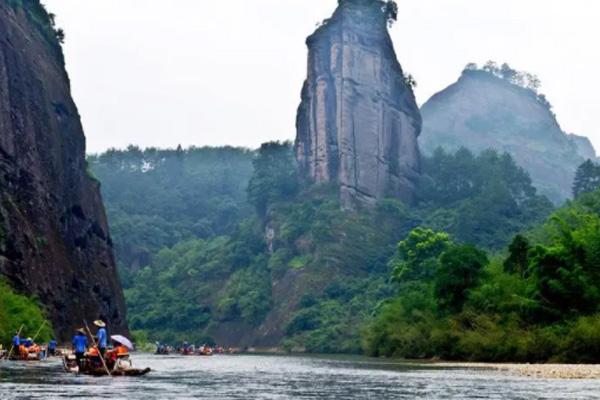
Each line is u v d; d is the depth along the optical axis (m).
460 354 123.69
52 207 162.25
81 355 69.62
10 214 136.00
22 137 152.12
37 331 112.88
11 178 143.50
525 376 70.50
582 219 137.88
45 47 188.38
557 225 166.12
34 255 142.88
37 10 194.88
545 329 101.00
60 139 177.50
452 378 67.50
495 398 44.78
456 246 138.00
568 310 104.19
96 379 59.31
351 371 83.94
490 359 111.88
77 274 171.62
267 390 51.66
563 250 105.81
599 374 72.00
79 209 182.38
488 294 123.44
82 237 182.25
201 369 90.06
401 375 73.50
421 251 188.50
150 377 66.00
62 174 174.88
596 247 106.06
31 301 129.12
